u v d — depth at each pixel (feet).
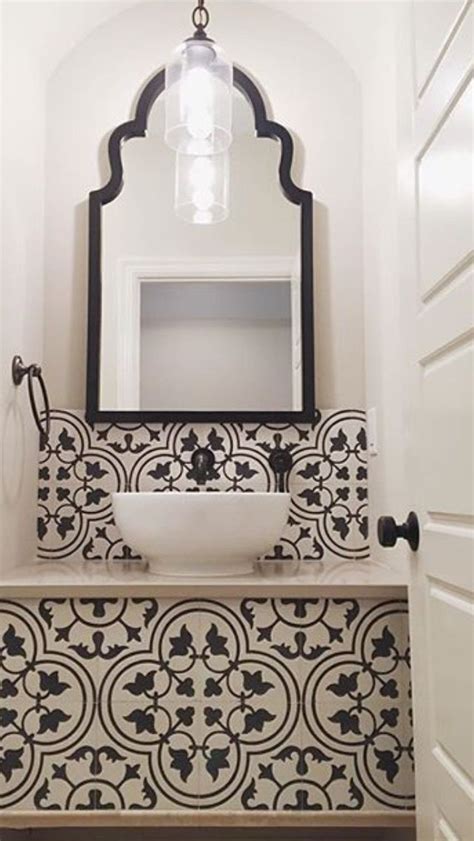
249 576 5.37
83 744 4.79
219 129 6.25
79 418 6.76
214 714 4.82
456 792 3.57
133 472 6.71
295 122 7.11
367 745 4.81
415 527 4.31
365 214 6.93
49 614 4.88
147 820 4.73
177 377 6.83
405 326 4.55
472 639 3.40
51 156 7.01
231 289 6.91
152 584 4.91
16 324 6.01
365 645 4.89
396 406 5.78
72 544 6.61
